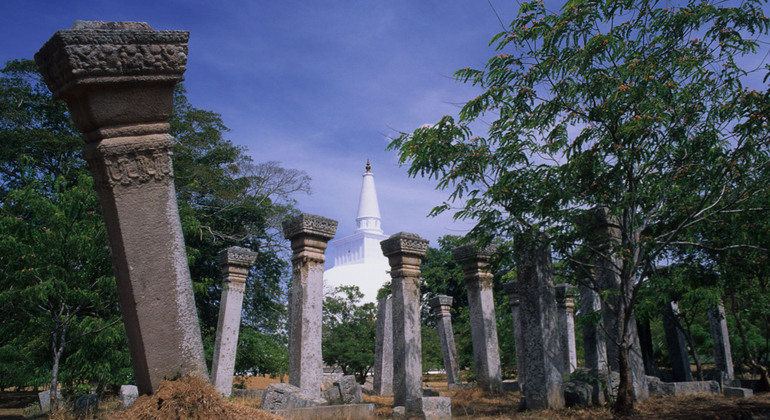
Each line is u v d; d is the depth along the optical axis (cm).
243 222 3506
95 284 1388
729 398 1283
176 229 591
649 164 1143
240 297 1720
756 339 2048
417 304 1341
